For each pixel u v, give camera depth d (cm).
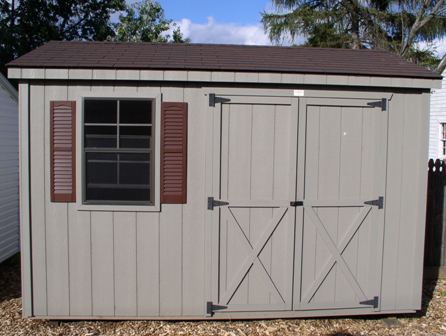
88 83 503
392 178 534
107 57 526
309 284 528
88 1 1794
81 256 514
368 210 531
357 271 534
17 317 543
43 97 504
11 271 733
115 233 514
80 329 512
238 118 511
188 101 508
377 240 535
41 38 1669
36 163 508
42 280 515
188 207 515
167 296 520
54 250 514
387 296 542
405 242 541
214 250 516
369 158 529
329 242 527
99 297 518
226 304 522
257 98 509
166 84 505
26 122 503
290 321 541
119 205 511
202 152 512
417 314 576
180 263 518
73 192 509
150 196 514
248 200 516
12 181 805
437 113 1461
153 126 507
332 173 523
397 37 1559
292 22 1526
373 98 523
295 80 503
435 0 1447
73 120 505
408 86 519
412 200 539
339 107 520
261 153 514
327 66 525
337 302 534
